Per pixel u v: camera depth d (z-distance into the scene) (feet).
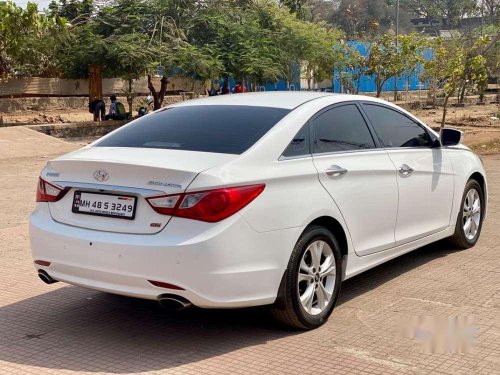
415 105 127.24
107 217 14.85
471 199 23.41
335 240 16.78
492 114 107.86
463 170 22.53
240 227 14.25
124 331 16.30
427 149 20.90
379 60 82.12
